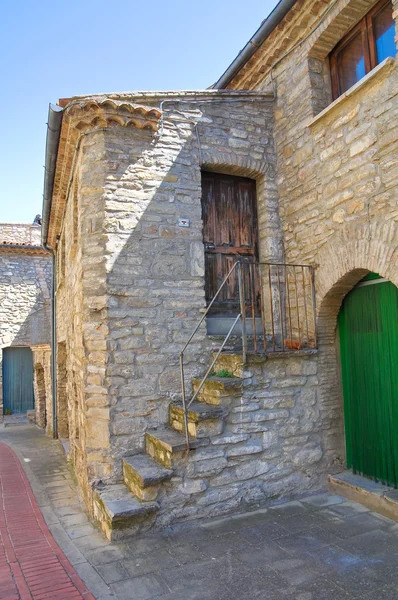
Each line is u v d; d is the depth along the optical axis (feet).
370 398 15.53
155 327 16.02
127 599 9.89
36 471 23.44
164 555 11.80
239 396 14.65
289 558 11.43
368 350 15.61
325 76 17.20
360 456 15.97
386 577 10.43
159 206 16.62
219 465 14.05
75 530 13.93
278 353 15.19
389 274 13.14
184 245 16.88
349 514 14.01
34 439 36.11
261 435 14.90
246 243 19.19
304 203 17.19
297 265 16.20
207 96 17.78
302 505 14.80
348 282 15.66
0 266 49.90
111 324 15.40
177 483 13.47
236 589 10.15
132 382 15.48
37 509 16.46
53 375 35.58
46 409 40.01
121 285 15.67
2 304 49.57
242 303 14.84
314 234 16.63
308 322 16.75
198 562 11.39
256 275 19.16
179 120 17.35
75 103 15.74
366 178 14.10
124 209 16.05
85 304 15.80
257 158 18.67
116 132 16.29
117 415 15.16
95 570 11.17
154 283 16.20
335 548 11.87
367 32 15.46
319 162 16.34
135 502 13.19
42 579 10.78
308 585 10.21
